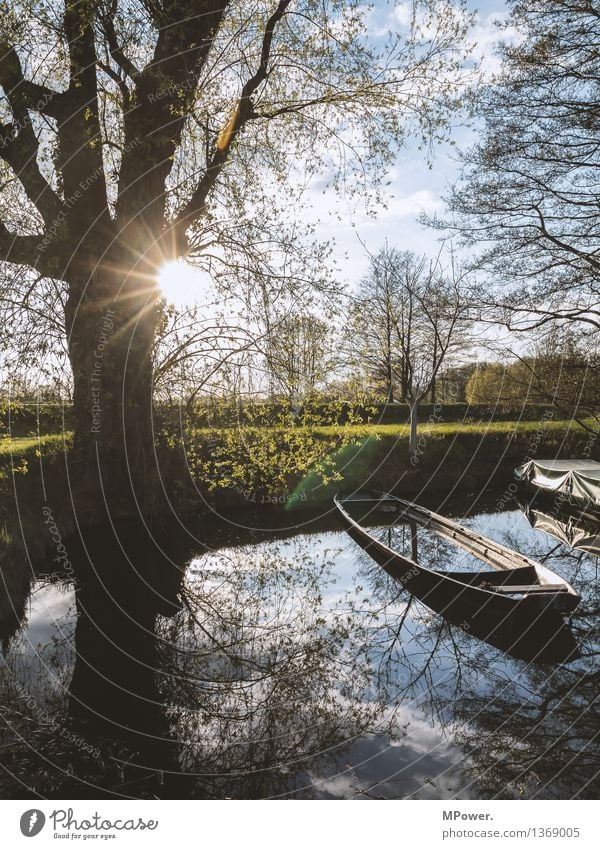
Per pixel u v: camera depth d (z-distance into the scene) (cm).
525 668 791
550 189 1500
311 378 1196
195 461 1463
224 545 1379
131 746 590
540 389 1692
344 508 1777
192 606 1015
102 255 1107
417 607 1020
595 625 939
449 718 659
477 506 1909
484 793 514
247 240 1234
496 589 915
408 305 1853
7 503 1094
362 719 656
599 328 1543
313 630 912
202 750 591
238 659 812
